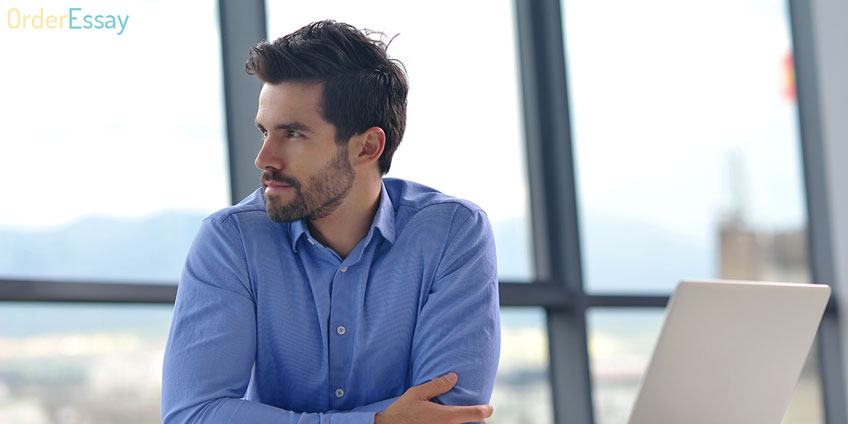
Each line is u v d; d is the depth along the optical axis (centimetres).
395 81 156
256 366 151
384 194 159
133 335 248
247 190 268
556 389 328
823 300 158
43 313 234
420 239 156
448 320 152
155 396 250
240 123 270
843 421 395
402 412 141
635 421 149
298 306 150
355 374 151
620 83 354
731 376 152
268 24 282
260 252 150
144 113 257
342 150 148
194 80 266
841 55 401
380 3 306
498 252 328
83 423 239
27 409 231
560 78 341
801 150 395
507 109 335
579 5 350
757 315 152
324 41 147
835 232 395
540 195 337
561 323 329
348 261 151
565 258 333
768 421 159
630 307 339
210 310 146
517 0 344
